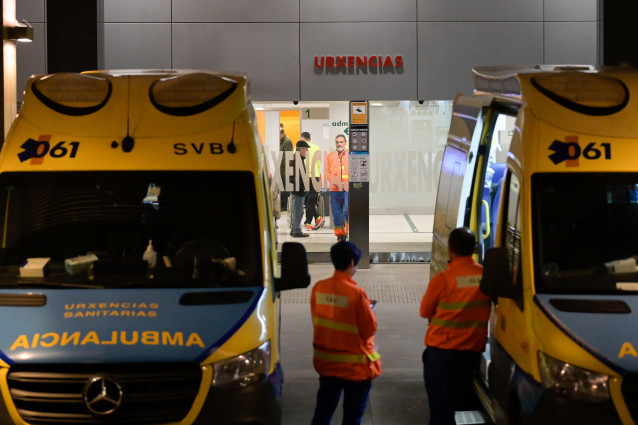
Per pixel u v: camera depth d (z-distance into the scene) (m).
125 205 6.12
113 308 5.50
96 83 6.35
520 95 6.49
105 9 15.05
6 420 5.13
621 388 5.12
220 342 5.27
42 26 14.98
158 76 6.48
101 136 6.23
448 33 15.18
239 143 6.27
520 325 5.76
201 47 15.13
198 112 6.32
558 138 6.13
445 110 15.34
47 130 6.27
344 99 15.20
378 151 15.45
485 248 8.47
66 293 5.69
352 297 6.07
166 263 5.94
